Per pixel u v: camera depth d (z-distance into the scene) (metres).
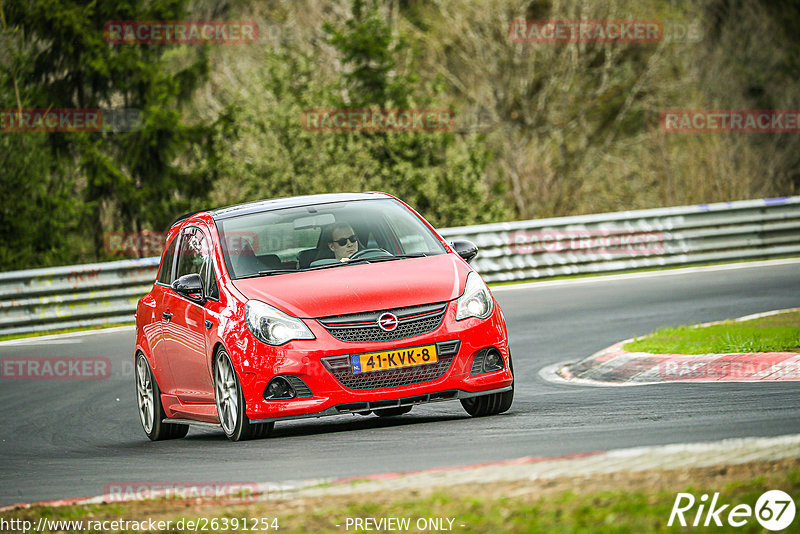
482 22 154.75
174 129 117.69
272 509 19.53
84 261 119.69
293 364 28.36
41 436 38.00
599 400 32.31
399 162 117.25
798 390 30.25
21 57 113.00
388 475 20.92
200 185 120.44
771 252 79.25
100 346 59.50
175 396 34.12
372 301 29.06
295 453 26.55
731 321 46.28
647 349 40.31
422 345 28.81
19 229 108.25
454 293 29.80
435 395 28.86
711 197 150.25
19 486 27.11
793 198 79.88
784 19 165.38
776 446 19.77
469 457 23.25
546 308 61.28
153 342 35.38
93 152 114.62
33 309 68.50
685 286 65.38
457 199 117.38
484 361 29.67
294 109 114.94
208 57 123.38
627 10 155.75
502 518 17.14
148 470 27.00
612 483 18.39
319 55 147.62
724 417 26.12
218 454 27.97
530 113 158.38
